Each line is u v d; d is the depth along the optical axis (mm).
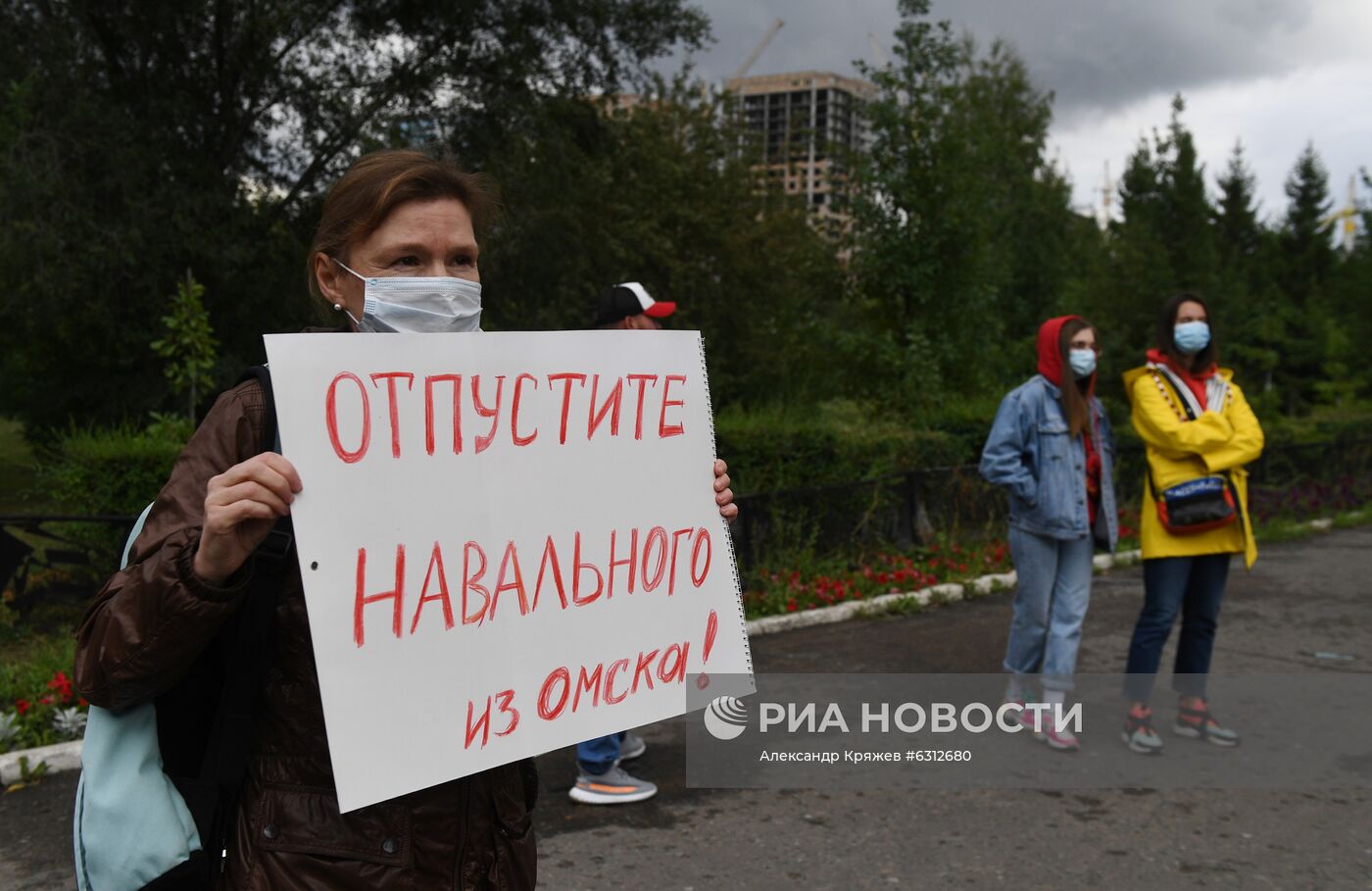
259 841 1419
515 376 1624
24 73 14516
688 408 1862
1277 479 13898
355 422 1439
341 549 1402
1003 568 9141
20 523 6148
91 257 14156
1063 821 4184
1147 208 25484
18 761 4488
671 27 18984
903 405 13281
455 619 1506
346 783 1370
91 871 1394
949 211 13539
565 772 4715
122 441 6801
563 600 1640
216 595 1299
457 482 1535
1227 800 4395
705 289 23906
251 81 16547
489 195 1792
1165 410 4855
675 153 24922
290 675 1436
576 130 19812
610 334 1756
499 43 17812
